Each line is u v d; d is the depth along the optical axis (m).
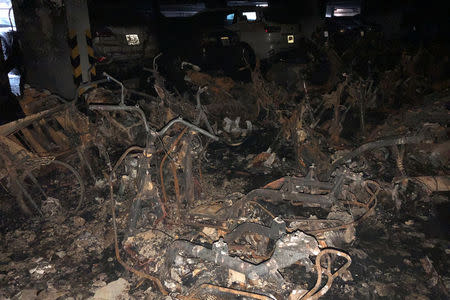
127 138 6.07
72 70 7.35
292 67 10.52
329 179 4.49
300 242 2.76
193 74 7.99
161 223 3.71
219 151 6.21
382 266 3.33
